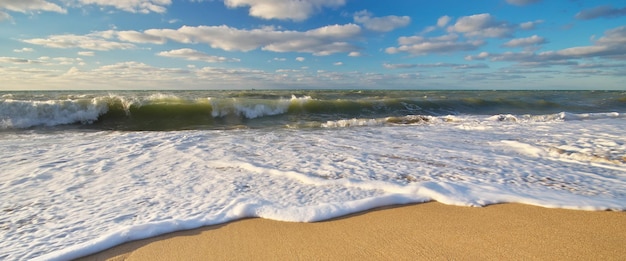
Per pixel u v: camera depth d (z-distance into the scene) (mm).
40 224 2912
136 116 12070
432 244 2498
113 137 7578
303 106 14578
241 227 2842
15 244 2555
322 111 14773
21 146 6352
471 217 3002
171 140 7156
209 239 2633
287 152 6051
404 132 8867
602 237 2570
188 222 2873
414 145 6840
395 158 5586
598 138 7480
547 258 2252
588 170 4805
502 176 4453
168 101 13078
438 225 2842
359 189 3859
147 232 2684
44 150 5988
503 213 3088
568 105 20000
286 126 10500
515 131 8883
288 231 2768
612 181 4211
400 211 3170
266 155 5766
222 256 2387
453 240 2557
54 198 3559
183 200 3498
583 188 3887
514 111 17062
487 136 8047
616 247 2406
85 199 3533
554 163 5258
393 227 2818
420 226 2828
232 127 10352
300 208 3164
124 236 2594
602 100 23672
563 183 4105
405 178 4352
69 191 3787
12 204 3373
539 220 2916
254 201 3350
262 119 12617
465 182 4125
